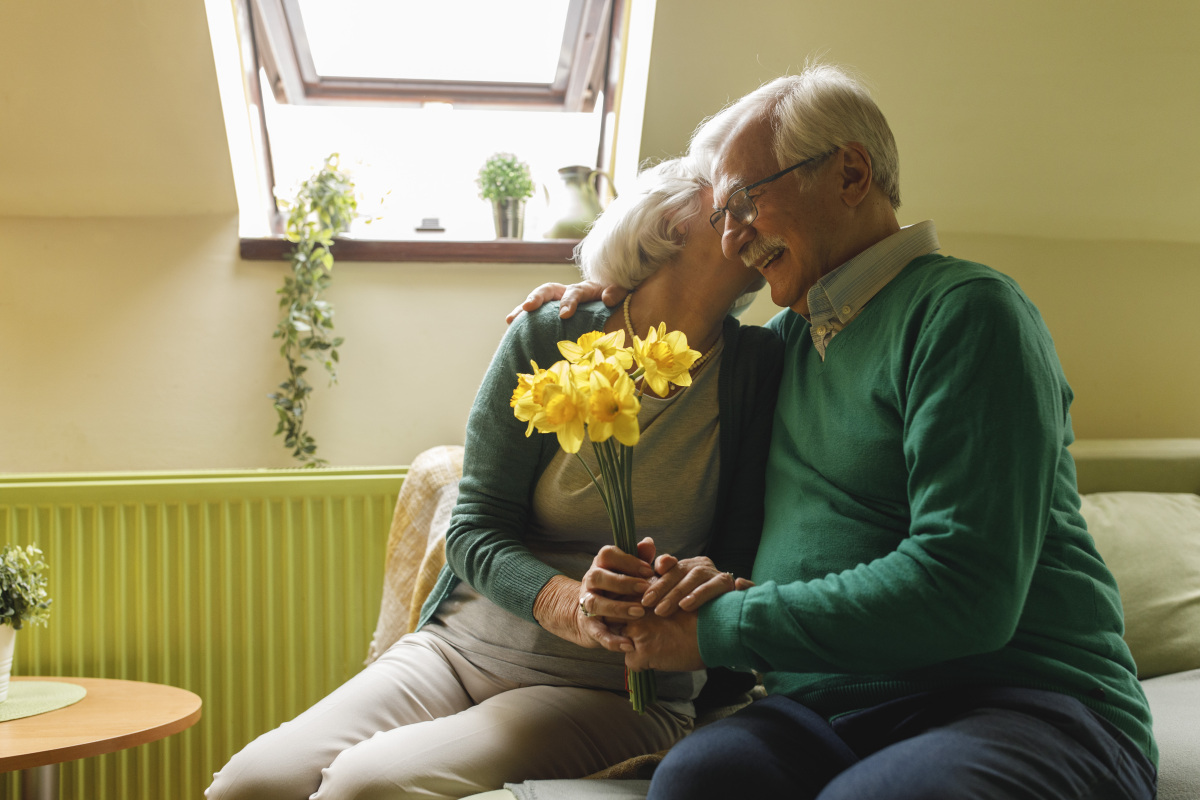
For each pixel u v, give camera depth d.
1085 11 1.91
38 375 2.00
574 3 2.25
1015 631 0.91
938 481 0.86
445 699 1.26
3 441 1.98
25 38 1.79
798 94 1.07
